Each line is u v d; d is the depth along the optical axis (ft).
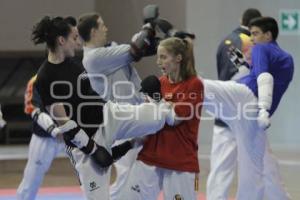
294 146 95.71
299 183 66.44
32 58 119.65
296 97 98.07
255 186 44.62
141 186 36.09
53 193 64.03
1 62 119.96
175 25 98.89
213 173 47.93
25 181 48.01
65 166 87.30
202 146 95.14
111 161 35.70
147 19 40.98
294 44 97.60
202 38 96.22
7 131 117.39
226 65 49.80
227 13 96.53
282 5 97.25
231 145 47.65
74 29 36.42
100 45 42.63
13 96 120.06
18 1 109.50
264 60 43.34
